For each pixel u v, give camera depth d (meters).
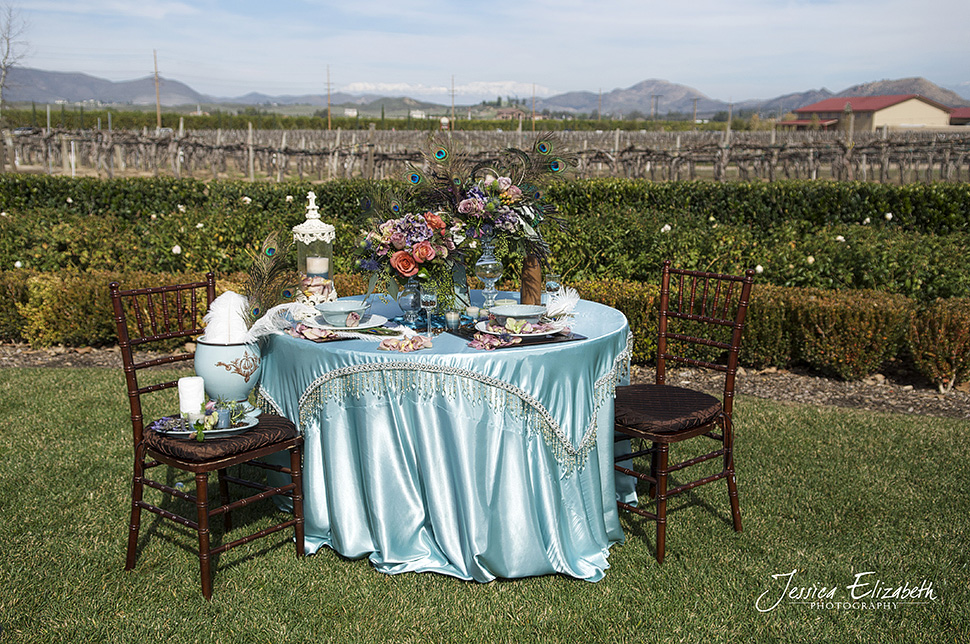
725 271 6.94
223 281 7.00
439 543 3.12
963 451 4.49
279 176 28.22
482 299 4.35
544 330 3.26
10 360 6.66
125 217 12.06
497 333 3.19
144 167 31.47
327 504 3.35
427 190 3.55
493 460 3.02
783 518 3.67
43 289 6.78
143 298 6.75
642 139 41.81
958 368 5.65
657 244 7.21
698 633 2.75
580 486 3.24
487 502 3.04
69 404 5.39
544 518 3.10
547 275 3.85
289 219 9.00
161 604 2.93
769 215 10.04
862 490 3.97
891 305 5.80
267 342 3.53
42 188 12.30
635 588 3.05
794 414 5.20
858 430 4.87
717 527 3.59
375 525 3.20
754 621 2.82
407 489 3.16
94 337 6.90
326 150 28.34
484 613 2.87
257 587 3.06
